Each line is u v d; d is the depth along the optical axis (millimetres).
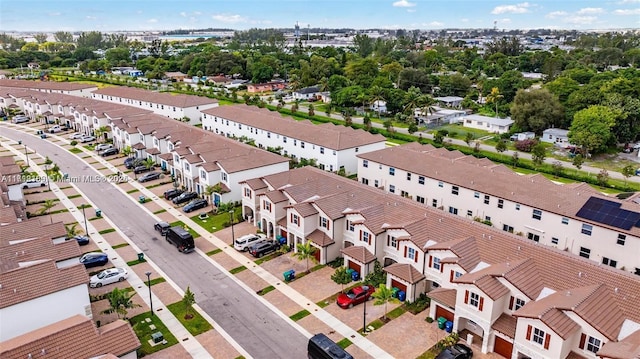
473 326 40469
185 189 76438
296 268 51812
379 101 142750
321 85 170875
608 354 29375
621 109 102000
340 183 60219
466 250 42531
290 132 91438
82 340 32969
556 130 111562
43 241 46219
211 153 73562
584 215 50188
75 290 39281
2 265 41938
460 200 61844
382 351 38188
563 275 38062
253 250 54094
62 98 128125
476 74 192625
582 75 163250
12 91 141000
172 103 124750
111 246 57031
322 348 35750
